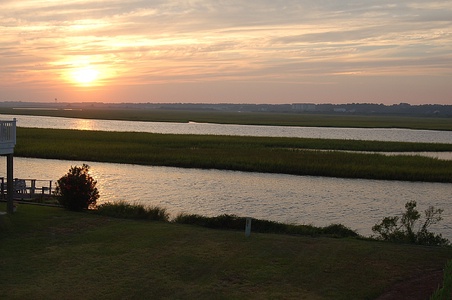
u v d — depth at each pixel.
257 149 70.00
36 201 29.50
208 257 18.19
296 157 60.41
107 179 45.97
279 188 43.12
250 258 18.14
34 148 64.31
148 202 35.97
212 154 62.62
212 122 188.88
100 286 15.57
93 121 190.75
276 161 56.28
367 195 40.78
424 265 17.52
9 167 24.05
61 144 71.06
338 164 55.00
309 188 43.53
